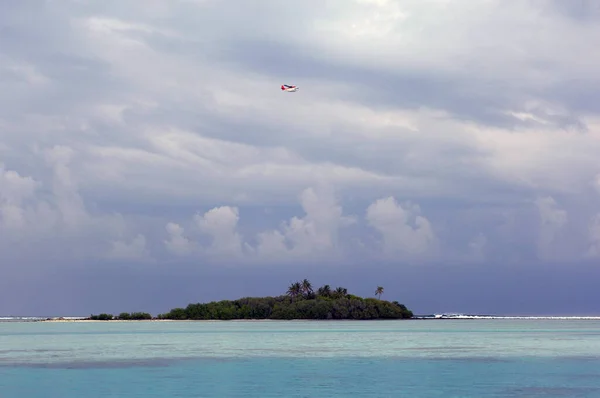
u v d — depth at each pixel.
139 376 57.84
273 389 50.12
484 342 105.62
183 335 128.50
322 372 60.50
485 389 49.84
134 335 130.25
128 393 48.56
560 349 88.69
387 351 84.50
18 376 58.03
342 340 109.25
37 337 125.00
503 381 54.22
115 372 60.81
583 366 65.31
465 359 72.56
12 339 117.44
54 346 96.06
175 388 50.75
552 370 61.94
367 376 57.53
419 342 104.75
